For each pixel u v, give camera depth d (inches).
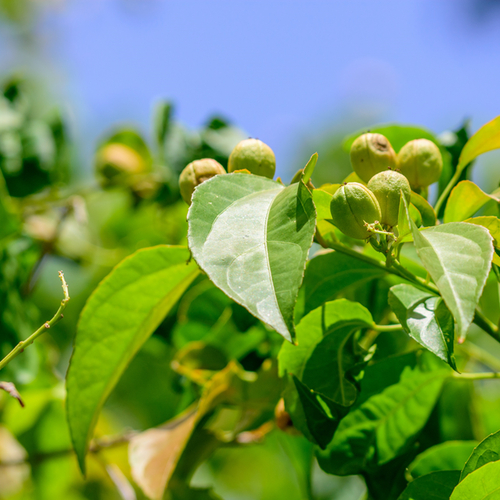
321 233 16.6
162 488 18.0
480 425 19.3
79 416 17.6
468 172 19.2
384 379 17.5
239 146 16.6
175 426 19.1
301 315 17.7
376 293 19.0
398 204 15.9
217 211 15.5
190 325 20.8
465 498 15.7
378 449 17.4
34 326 20.9
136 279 17.3
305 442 19.6
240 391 18.8
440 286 14.9
